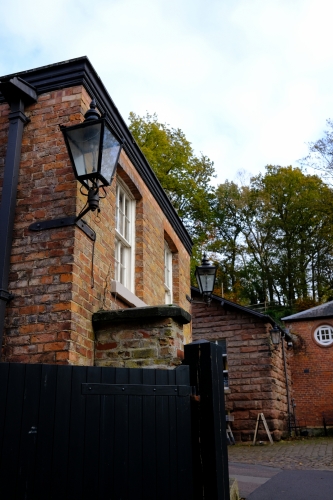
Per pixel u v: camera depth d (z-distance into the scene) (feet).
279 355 54.29
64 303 14.97
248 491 19.85
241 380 48.47
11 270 15.92
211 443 12.49
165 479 11.64
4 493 9.36
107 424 11.19
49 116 17.71
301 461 31.73
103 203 18.70
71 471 10.36
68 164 16.76
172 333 15.39
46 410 10.37
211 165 91.71
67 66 17.92
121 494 10.93
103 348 15.97
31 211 16.55
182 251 33.09
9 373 10.09
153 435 11.80
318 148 99.86
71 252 15.52
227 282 120.57
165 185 80.53
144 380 12.15
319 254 120.37
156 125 82.69
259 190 126.52
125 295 19.17
